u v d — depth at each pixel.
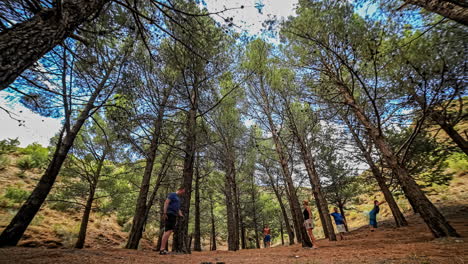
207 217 21.09
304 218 6.48
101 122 10.04
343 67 6.69
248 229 24.91
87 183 10.45
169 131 7.48
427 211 4.55
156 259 3.41
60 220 12.16
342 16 5.41
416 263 2.34
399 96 5.84
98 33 3.27
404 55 5.07
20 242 8.33
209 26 4.61
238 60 7.78
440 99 4.68
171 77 7.14
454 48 4.55
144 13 4.23
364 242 6.07
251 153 15.27
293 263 3.00
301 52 7.10
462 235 4.30
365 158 11.02
